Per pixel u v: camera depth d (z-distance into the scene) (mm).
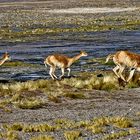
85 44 165625
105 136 43031
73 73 98375
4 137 44375
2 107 61406
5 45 173625
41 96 68750
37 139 42406
